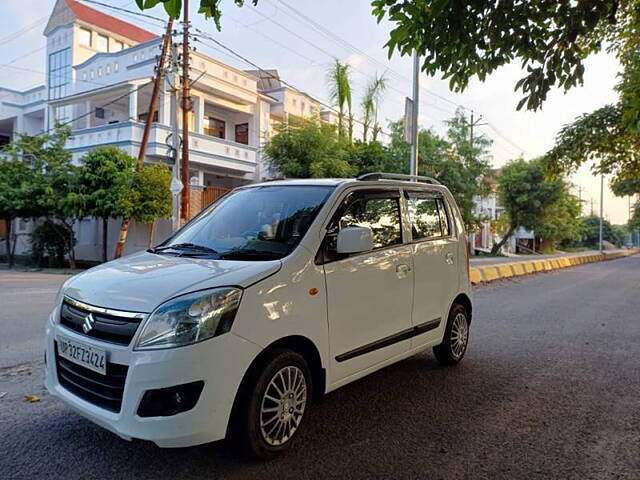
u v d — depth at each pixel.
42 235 20.73
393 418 3.98
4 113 30.09
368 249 3.62
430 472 3.12
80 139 22.84
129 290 3.00
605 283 15.75
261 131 26.80
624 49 9.35
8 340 6.43
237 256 3.49
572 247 71.19
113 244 21.94
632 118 5.04
